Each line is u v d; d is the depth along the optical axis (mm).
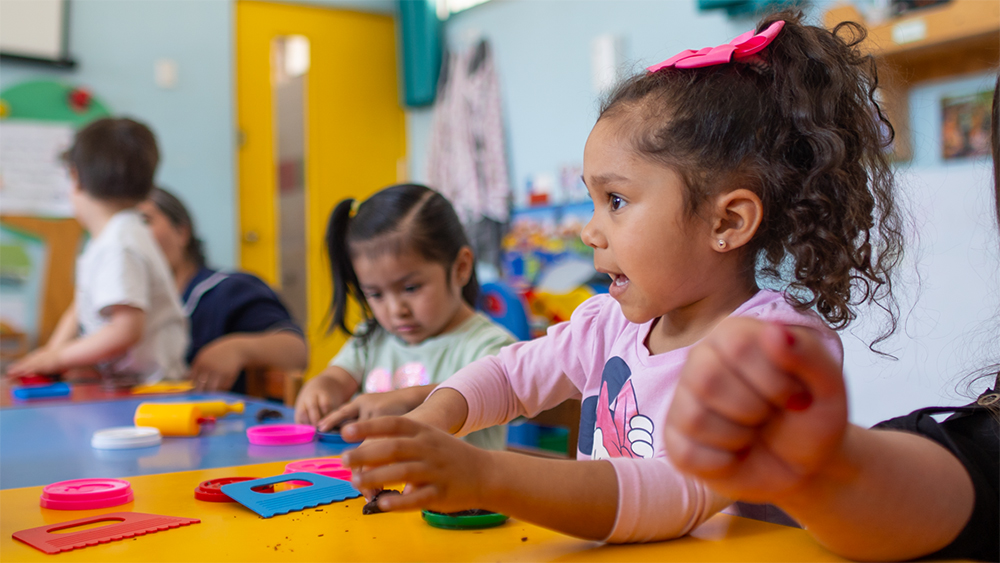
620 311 750
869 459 373
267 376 1564
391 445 387
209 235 3590
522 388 766
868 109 635
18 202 3133
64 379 1675
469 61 3645
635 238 578
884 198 638
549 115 3275
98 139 1806
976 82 1920
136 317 1648
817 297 582
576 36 3139
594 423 733
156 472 704
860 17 2002
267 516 508
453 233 1277
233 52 3672
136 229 1750
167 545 448
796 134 583
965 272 1728
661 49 2814
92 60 3328
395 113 4129
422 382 1229
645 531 434
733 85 584
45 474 703
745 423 302
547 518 421
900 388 1778
